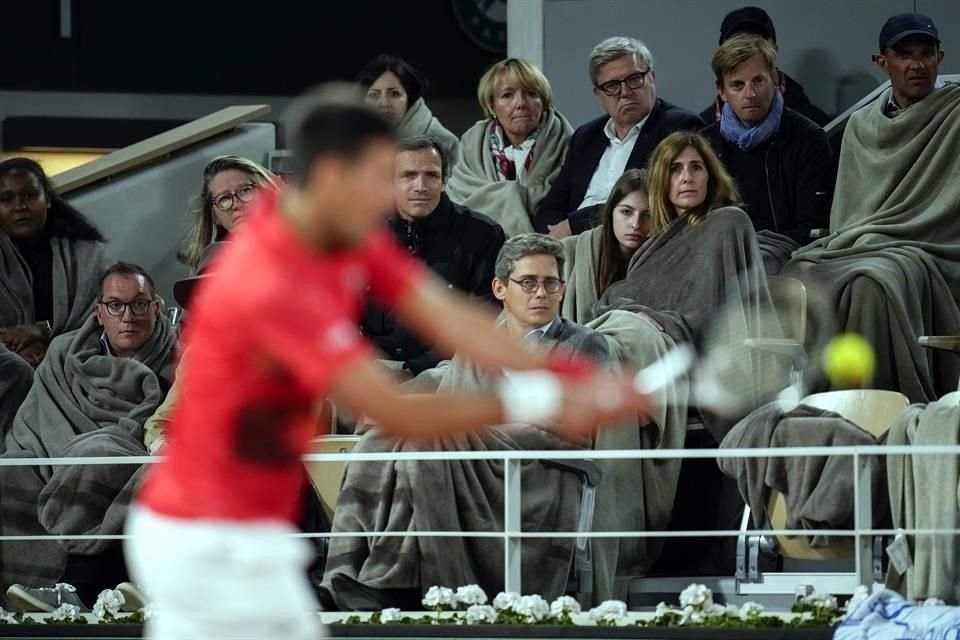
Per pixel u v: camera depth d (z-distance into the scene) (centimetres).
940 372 3161
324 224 1220
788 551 2509
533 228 3428
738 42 3278
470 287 3091
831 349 2961
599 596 2583
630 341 2730
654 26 4109
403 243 3102
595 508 2630
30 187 3397
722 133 3297
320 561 2689
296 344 1198
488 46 5622
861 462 2408
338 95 1236
